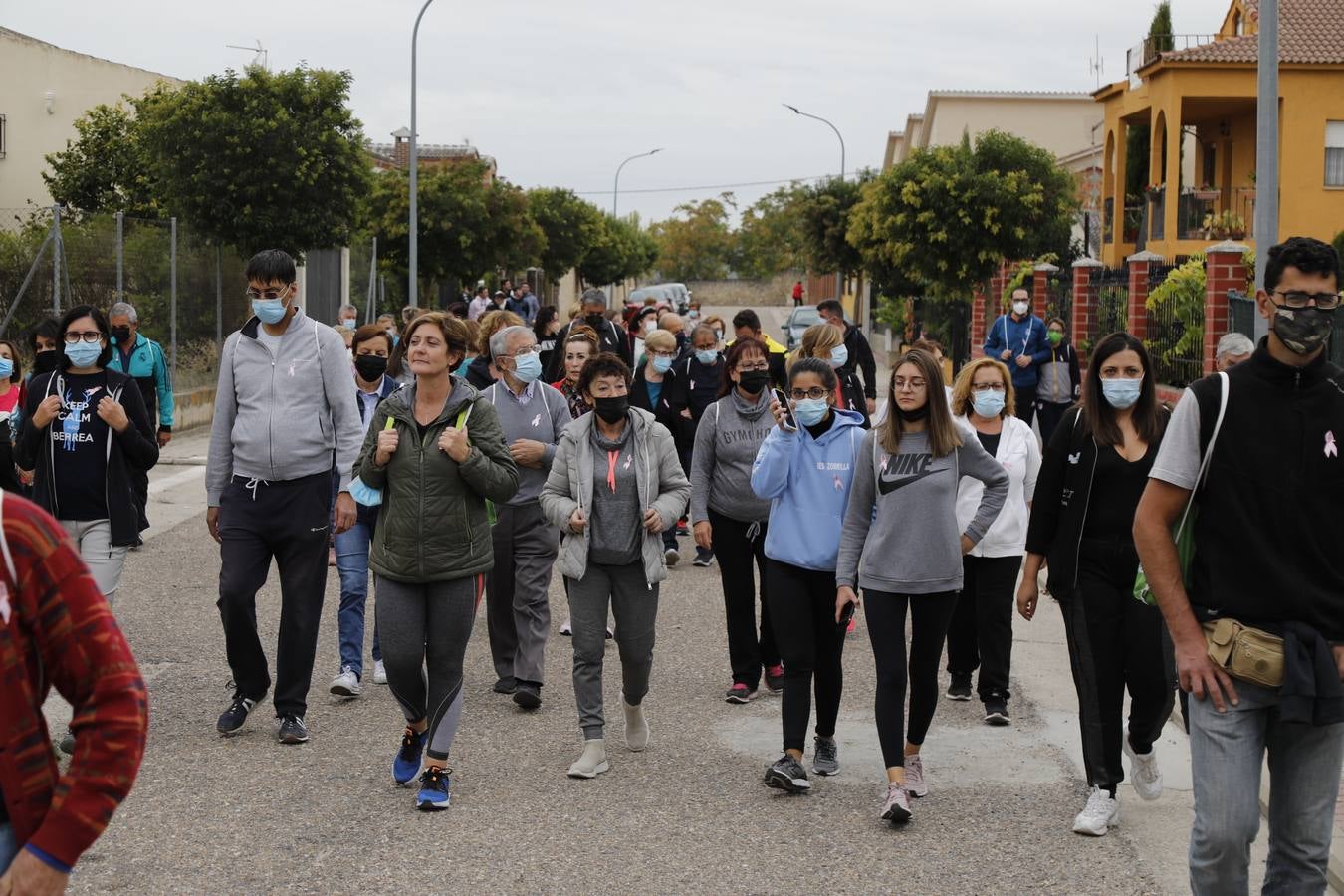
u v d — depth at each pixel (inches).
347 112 1024.2
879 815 241.1
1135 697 239.1
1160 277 736.3
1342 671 152.6
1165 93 1150.3
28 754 106.4
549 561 311.6
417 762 253.0
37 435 281.1
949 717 306.2
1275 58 401.1
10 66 1291.8
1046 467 240.4
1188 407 158.9
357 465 250.7
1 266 718.5
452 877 209.8
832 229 1946.4
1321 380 156.3
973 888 208.1
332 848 221.0
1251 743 155.5
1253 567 154.1
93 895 201.0
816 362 252.2
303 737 277.9
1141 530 159.9
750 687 317.1
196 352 874.1
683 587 442.9
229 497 279.7
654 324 727.1
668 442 270.5
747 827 234.1
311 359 281.9
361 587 314.2
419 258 1678.2
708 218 5260.8
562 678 334.6
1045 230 1403.8
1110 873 214.5
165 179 1013.2
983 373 304.3
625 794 250.5
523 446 309.1
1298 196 1126.4
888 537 241.3
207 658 344.2
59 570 106.6
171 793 245.8
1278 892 160.6
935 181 1368.1
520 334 317.7
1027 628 390.6
